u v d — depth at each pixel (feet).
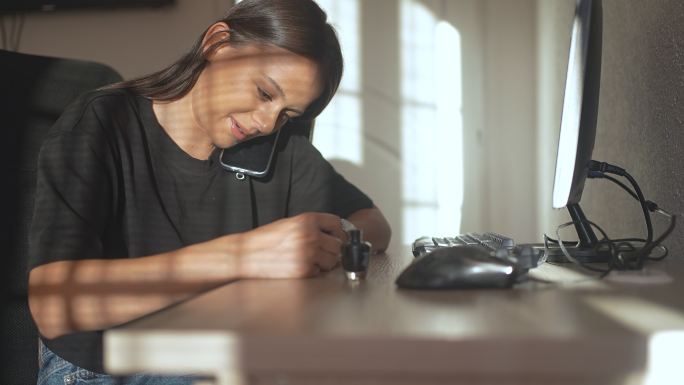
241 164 4.64
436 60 9.76
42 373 3.84
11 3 9.56
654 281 2.54
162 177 4.27
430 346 1.48
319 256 3.06
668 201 4.11
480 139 9.71
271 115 4.09
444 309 1.90
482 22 9.69
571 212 3.60
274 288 2.52
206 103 4.19
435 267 2.36
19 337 4.18
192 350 1.55
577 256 3.37
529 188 9.65
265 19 4.05
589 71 3.11
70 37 9.71
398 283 2.44
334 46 4.25
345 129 9.84
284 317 1.78
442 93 9.75
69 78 4.78
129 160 4.07
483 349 1.48
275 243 3.01
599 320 1.69
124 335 1.57
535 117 9.55
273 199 4.82
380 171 9.80
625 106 5.13
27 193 4.34
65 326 3.12
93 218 3.60
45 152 3.69
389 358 1.49
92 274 3.12
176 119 4.33
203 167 4.41
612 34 5.51
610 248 2.98
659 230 4.29
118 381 3.71
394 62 9.78
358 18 9.82
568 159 3.24
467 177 9.71
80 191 3.61
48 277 3.14
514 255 2.57
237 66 4.09
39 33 9.73
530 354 1.47
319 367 1.51
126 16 9.64
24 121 4.43
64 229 3.40
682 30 3.84
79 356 3.51
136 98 4.32
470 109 9.71
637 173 4.80
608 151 5.66
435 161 9.75
